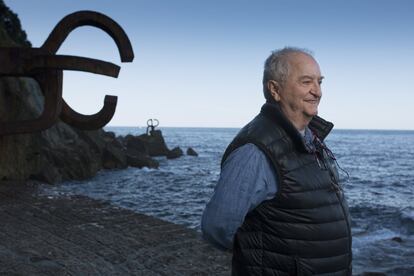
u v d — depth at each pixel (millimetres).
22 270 3992
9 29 29062
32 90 19938
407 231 10078
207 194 17844
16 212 6160
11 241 4832
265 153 1817
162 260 4324
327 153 2131
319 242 1841
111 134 38438
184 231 5320
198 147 77938
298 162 1854
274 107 1902
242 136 1913
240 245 1934
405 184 24172
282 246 1838
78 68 4355
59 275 3916
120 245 4750
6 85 9930
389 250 8039
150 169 29422
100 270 4062
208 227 1861
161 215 12875
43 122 4535
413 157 58781
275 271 1865
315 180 1870
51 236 5055
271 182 1821
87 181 21109
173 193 18062
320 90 1965
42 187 8070
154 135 42594
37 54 4434
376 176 29641
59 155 21109
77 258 4352
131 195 17172
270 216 1851
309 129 2129
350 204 15117
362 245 8422
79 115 4691
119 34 4445
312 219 1827
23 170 10305
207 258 4398
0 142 9672
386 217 12172
